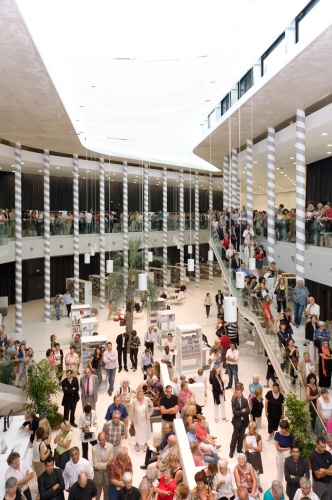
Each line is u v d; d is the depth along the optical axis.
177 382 11.63
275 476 9.05
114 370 13.45
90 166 29.05
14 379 12.10
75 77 16.73
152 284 19.53
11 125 19.05
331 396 10.73
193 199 45.25
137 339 15.59
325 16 10.55
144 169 31.84
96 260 35.12
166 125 24.83
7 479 6.77
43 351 18.42
